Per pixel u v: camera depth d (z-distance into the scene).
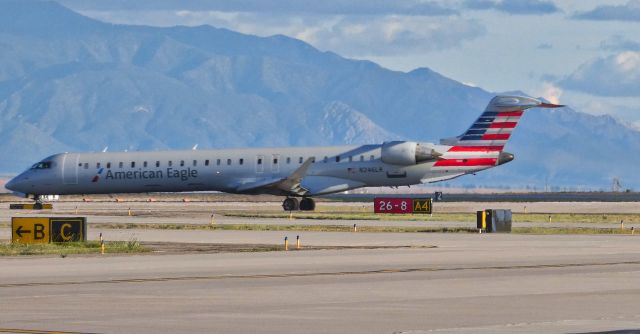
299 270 80.31
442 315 55.53
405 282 71.44
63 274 77.88
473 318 54.44
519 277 74.62
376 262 87.19
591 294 64.50
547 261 88.00
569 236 124.62
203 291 66.38
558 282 71.31
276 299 62.25
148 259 91.38
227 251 100.56
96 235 126.25
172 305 59.62
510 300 61.62
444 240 116.12
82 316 55.28
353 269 81.00
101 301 61.47
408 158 184.12
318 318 54.53
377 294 64.62
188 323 52.81
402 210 183.62
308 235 125.56
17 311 57.25
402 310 57.47
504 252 98.06
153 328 51.25
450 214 184.88
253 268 82.06
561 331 50.00
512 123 185.50
